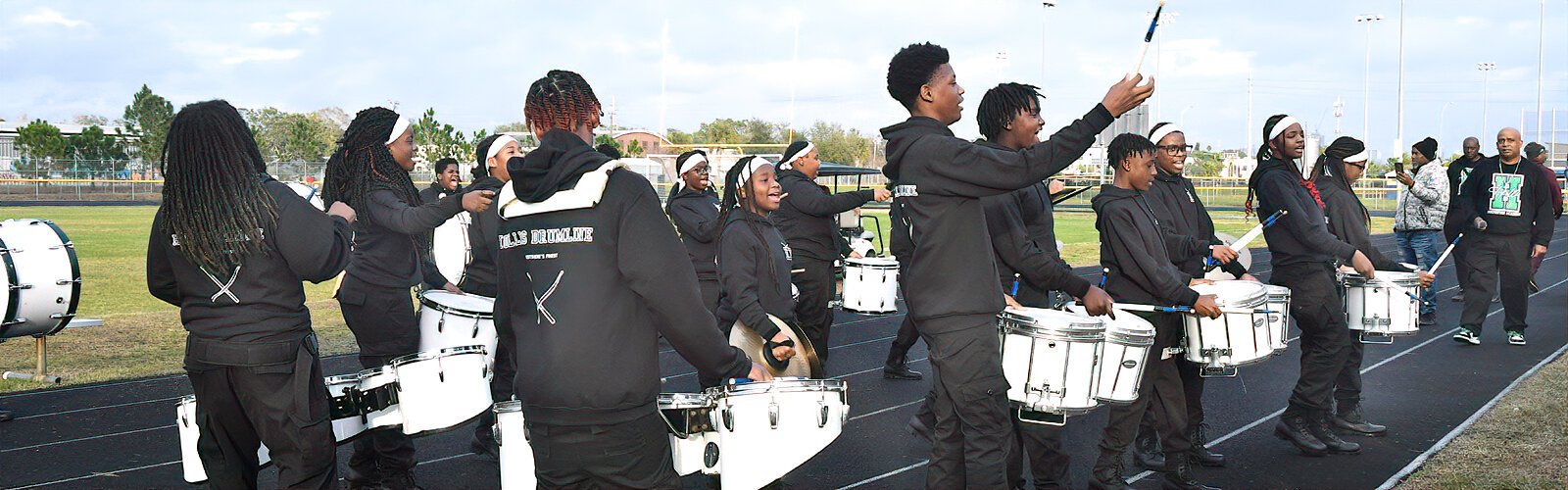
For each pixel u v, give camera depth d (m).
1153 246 4.97
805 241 7.22
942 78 4.08
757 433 3.68
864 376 8.67
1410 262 12.08
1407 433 6.54
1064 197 5.57
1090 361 4.24
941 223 3.93
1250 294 5.01
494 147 6.17
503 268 3.31
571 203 3.05
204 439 3.86
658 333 3.23
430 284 6.58
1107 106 3.45
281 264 3.72
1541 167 9.96
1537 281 15.84
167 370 8.62
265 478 5.59
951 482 4.15
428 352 4.35
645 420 3.17
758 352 5.02
